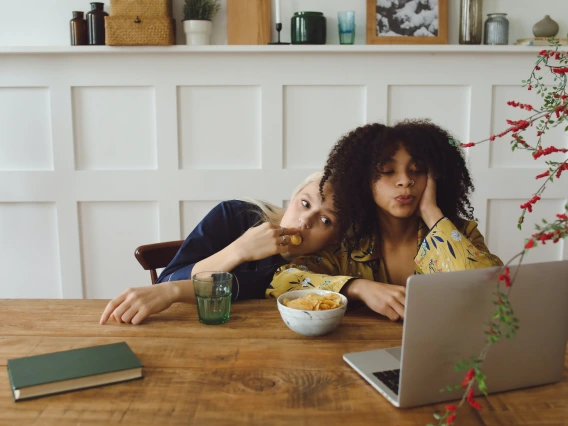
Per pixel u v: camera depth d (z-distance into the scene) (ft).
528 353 2.90
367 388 2.94
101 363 3.05
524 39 8.16
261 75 8.25
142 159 8.43
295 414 2.69
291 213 4.58
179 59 8.18
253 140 8.45
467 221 4.86
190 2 8.04
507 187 8.58
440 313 2.67
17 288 8.64
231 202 5.33
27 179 8.36
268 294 4.47
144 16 7.82
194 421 2.63
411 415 2.68
